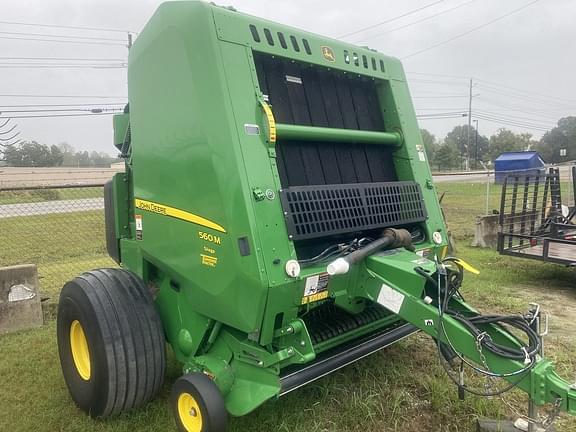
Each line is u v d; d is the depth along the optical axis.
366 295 2.91
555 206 7.92
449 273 2.68
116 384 3.01
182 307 3.21
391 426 3.13
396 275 2.75
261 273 2.46
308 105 3.29
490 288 6.52
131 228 3.93
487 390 3.15
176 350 3.31
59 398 3.56
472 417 3.18
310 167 3.21
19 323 5.12
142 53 3.25
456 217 14.42
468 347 2.49
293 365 2.91
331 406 3.31
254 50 2.83
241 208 2.52
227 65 2.66
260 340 2.62
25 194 20.69
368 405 3.24
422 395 3.49
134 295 3.20
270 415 3.16
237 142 2.57
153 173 3.20
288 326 2.66
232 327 2.85
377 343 3.29
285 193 2.68
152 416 3.22
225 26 2.73
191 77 2.78
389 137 3.61
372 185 3.23
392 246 3.10
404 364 3.96
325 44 3.28
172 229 3.06
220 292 2.72
